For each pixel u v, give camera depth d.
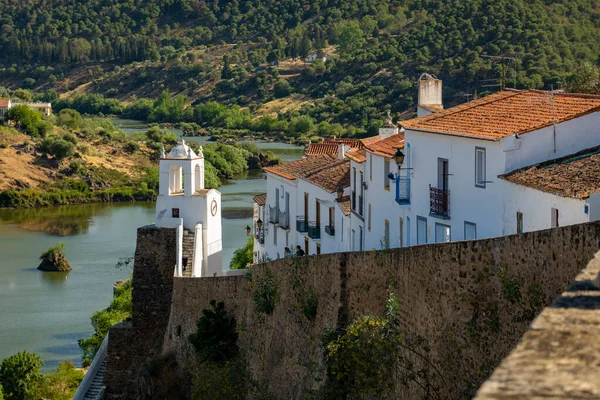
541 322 11.37
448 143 43.72
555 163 38.03
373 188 56.69
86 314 97.44
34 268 119.81
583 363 10.24
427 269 32.09
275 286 48.06
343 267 39.91
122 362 63.88
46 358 83.50
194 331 58.06
